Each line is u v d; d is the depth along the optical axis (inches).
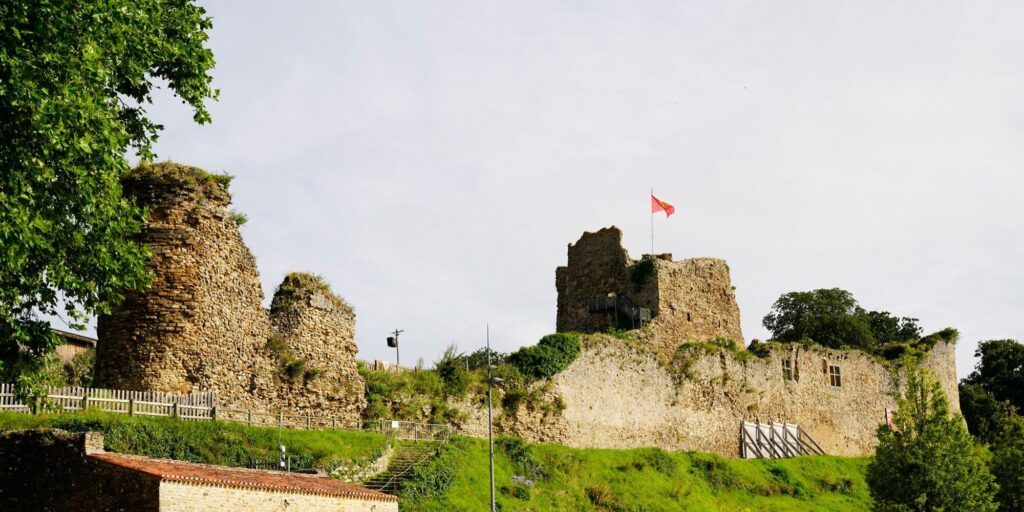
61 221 1045.8
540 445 2015.3
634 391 2298.2
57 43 953.5
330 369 1713.8
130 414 1365.7
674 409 2380.7
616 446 2219.5
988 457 2721.5
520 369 2101.4
